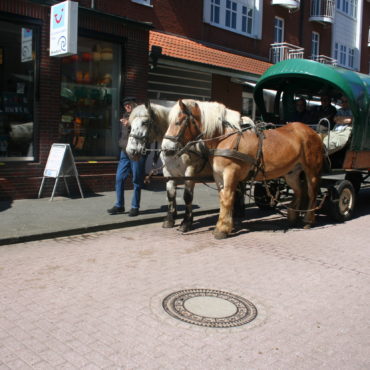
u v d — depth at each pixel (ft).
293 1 67.67
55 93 32.76
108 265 18.94
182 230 25.18
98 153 36.70
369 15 95.86
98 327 13.24
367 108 29.50
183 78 49.21
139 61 38.04
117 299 15.33
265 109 33.55
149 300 15.34
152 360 11.51
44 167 32.60
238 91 56.34
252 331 13.39
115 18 35.24
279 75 29.99
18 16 30.22
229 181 23.57
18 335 12.57
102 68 36.19
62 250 20.95
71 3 29.32
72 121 34.53
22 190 31.50
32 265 18.54
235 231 26.07
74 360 11.37
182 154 23.52
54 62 32.45
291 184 27.81
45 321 13.50
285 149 25.18
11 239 21.59
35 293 15.58
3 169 30.50
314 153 26.84
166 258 20.25
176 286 16.76
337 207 29.22
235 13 62.54
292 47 73.15
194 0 55.16
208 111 23.56
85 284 16.63
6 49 30.53
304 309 15.20
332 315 14.82
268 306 15.30
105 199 32.83
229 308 14.96
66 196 33.40
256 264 19.85
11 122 31.19
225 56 55.62
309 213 27.37
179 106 22.85
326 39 82.28
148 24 37.60
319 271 19.25
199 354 11.91
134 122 23.91
